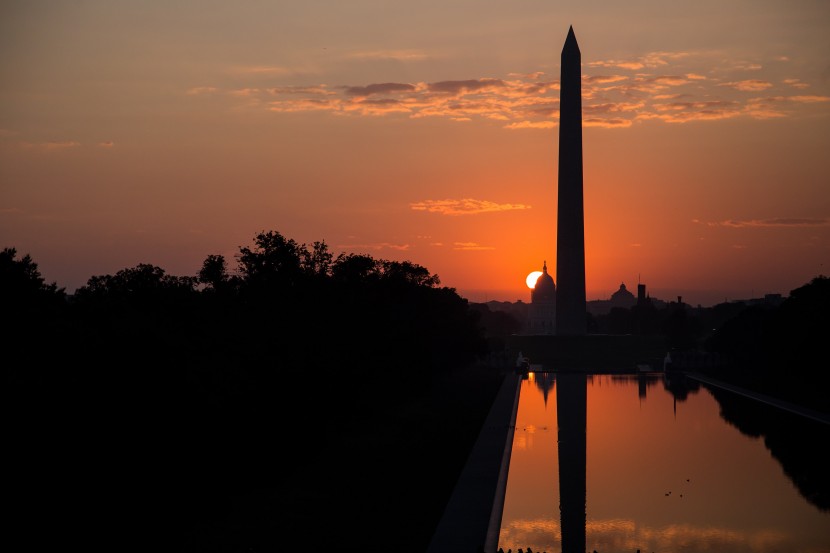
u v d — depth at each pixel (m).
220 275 116.62
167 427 62.66
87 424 57.59
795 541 56.81
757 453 88.19
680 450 89.94
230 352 82.56
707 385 169.62
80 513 52.00
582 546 55.47
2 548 46.91
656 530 59.34
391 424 103.75
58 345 66.38
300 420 79.69
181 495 59.59
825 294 166.50
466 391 149.75
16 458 53.16
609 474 77.44
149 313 88.56
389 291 136.88
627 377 192.62
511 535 57.84
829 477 76.19
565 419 114.56
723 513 63.81
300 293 112.00
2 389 56.28
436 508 61.22
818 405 130.50
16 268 86.62
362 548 51.16
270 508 60.16
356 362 97.56
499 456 82.00
